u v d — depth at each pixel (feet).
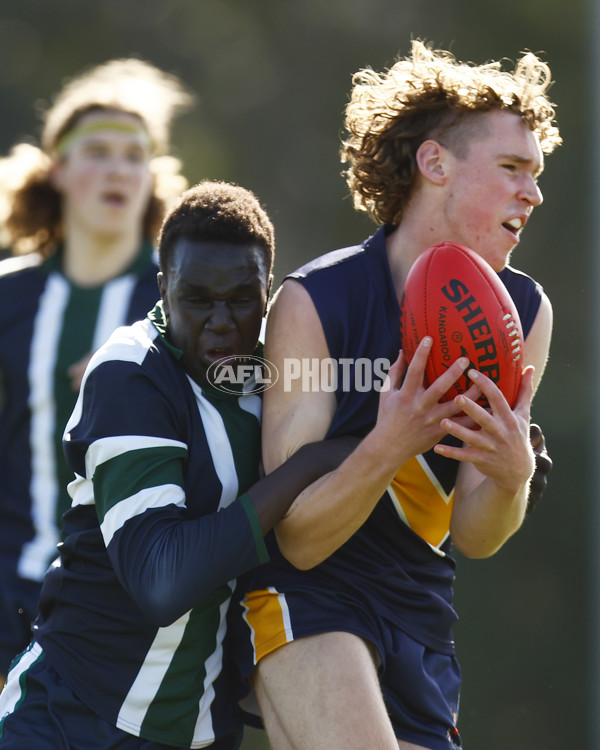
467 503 41.96
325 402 40.75
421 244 42.04
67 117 63.67
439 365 37.52
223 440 40.45
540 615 161.58
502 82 41.91
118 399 39.09
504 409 36.52
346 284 41.65
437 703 42.65
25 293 61.77
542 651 160.15
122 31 206.69
